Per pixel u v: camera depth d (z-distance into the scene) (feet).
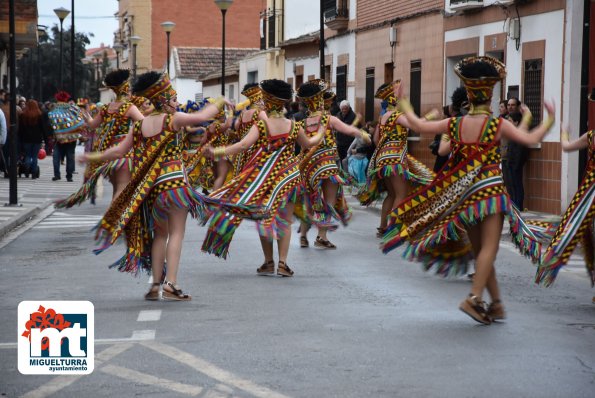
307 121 42.04
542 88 62.39
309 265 37.65
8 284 33.86
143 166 29.27
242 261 38.83
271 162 34.58
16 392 19.67
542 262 28.76
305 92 41.78
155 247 30.07
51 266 38.27
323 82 41.98
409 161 45.91
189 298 29.94
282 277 34.65
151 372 21.01
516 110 57.52
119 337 24.54
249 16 238.27
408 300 29.84
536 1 63.05
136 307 28.73
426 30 81.56
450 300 29.86
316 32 116.26
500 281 34.14
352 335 24.64
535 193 62.13
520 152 59.52
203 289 31.96
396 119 45.21
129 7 241.76
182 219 29.86
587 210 28.68
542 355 22.53
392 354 22.58
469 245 27.78
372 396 19.08
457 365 21.56
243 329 25.44
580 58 59.21
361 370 21.09
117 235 28.89
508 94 67.15
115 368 21.38
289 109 76.23
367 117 97.19
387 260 39.09
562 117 59.67
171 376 20.66
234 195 34.06
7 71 155.02
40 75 188.75
